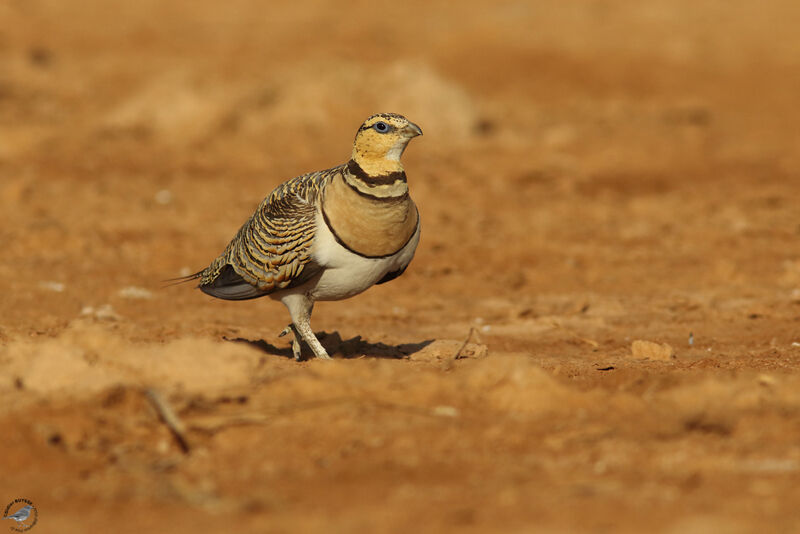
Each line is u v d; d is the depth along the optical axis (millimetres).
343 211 11680
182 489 8523
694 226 26031
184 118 38094
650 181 32156
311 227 11836
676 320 17812
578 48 54906
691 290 20297
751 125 41000
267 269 12188
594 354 15094
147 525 7832
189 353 11195
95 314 17328
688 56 53219
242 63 52938
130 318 17406
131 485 8664
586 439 9562
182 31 63156
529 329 17141
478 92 48906
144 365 11164
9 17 62969
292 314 12602
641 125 40844
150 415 10148
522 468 8883
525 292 20547
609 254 23469
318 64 41125
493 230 25922
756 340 16047
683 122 41500
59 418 9750
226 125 38344
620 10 63250
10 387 10750
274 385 10781
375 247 11852
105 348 11500
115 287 20000
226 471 9039
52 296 18812
